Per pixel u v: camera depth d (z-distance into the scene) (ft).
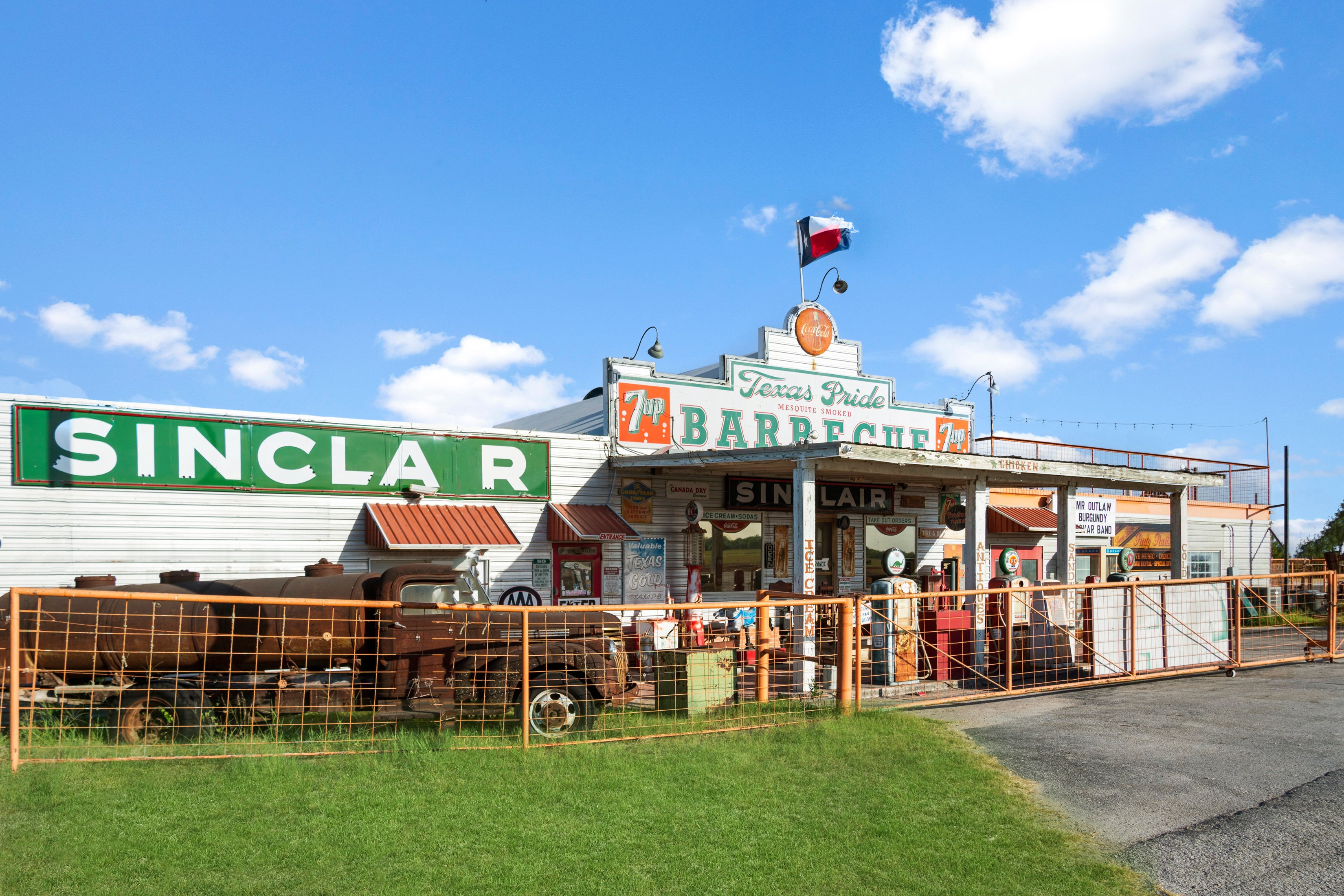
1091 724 31.30
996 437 70.38
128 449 39.32
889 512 64.85
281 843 18.48
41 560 37.35
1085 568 81.25
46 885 16.21
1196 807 22.25
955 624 43.70
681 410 55.16
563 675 29.30
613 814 20.77
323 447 43.83
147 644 28.81
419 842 18.72
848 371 62.49
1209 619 45.98
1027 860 18.69
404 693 29.07
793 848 18.98
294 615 29.73
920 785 23.54
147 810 20.21
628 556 52.39
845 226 61.46
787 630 40.27
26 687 28.07
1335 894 17.31
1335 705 34.37
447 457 47.11
